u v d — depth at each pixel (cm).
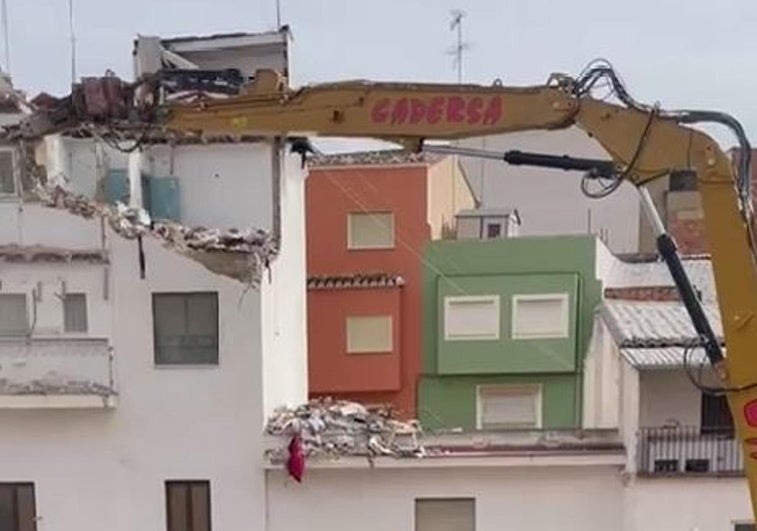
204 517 3666
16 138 3519
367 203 5128
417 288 5072
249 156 4106
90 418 3634
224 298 3581
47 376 3591
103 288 3597
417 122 2012
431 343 5047
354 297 5006
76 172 3962
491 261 4997
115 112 2095
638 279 5122
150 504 3656
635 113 1911
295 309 4416
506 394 5012
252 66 4353
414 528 3631
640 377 3516
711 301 4122
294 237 4400
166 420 3628
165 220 4031
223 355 3597
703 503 3419
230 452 3622
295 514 3647
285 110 2047
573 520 3588
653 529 3444
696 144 1880
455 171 6072
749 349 1870
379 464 3553
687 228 5466
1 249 3603
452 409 5038
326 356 5041
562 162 1967
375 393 5041
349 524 3638
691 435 3431
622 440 3628
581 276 4912
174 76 2172
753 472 1881
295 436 3581
